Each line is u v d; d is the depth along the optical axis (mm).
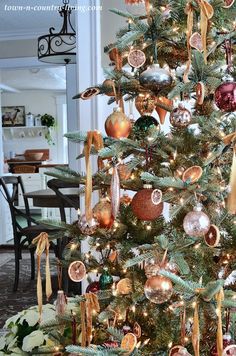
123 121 1146
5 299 3395
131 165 1159
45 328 1273
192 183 1015
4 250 5273
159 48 1184
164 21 1152
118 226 1234
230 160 1172
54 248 3221
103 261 1336
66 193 3475
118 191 1066
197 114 1260
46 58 3496
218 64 1088
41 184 6918
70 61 3678
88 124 1942
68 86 4789
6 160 7566
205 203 1171
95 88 1184
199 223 1016
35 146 8430
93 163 1893
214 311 934
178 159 1135
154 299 1029
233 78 1117
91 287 1323
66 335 1345
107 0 1959
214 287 892
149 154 1152
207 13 979
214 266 1192
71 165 4730
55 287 3568
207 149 1146
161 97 1267
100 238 1262
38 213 6703
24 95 8367
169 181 1002
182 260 1033
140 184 1192
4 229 5418
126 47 1185
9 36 4832
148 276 1092
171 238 1155
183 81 1086
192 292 932
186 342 1109
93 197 1859
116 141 1089
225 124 1160
